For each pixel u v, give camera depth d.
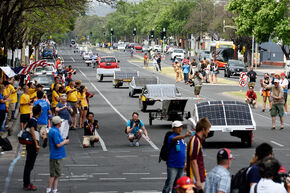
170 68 95.62
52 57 117.38
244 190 9.97
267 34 82.50
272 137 27.44
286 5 77.81
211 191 10.07
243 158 21.42
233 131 24.86
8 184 16.70
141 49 182.75
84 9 36.28
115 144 25.77
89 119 24.72
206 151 23.34
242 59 116.06
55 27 56.69
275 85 29.95
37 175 18.27
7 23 36.09
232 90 57.06
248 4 82.19
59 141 15.09
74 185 16.52
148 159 21.53
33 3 38.59
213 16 133.75
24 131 16.05
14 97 31.61
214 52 102.19
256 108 40.75
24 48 77.06
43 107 22.25
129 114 38.34
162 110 31.72
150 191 15.55
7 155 22.39
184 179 8.84
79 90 30.98
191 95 50.78
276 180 9.37
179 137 13.38
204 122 11.95
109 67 71.25
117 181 17.14
